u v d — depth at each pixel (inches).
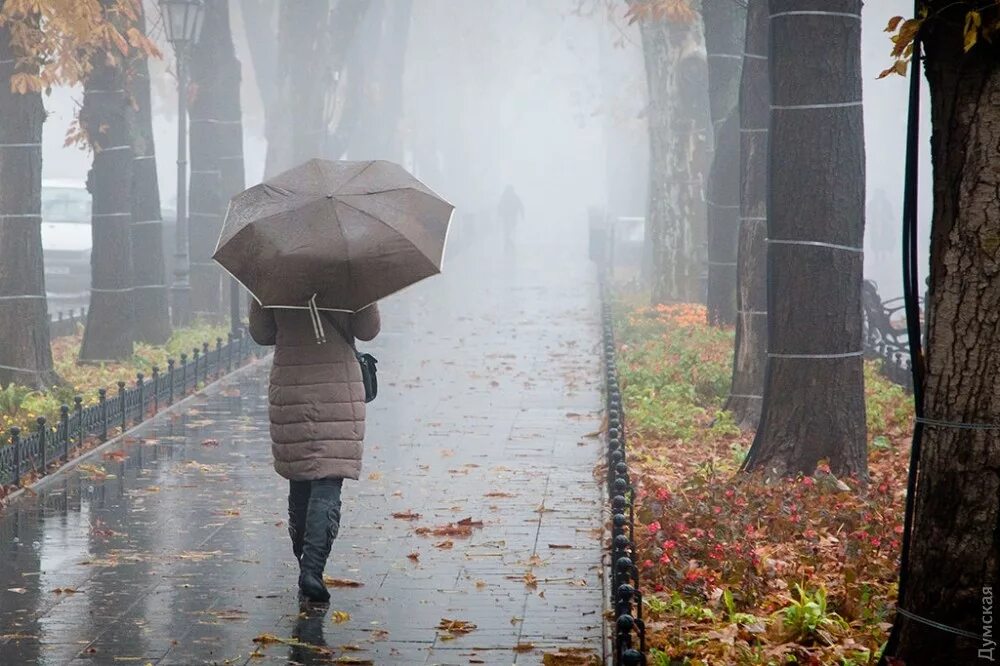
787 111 1261.1
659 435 1560.0
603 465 1353.3
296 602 884.0
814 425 1262.3
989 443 621.3
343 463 876.6
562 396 1904.5
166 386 1775.3
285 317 881.5
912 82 657.0
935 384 636.7
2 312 1759.4
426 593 904.9
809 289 1262.3
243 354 2282.2
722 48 2390.5
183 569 967.6
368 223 855.7
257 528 1098.1
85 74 1998.0
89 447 1445.6
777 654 741.9
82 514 1143.0
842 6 1249.4
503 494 1234.0
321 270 840.9
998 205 620.7
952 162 631.8
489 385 2018.9
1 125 1752.0
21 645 789.2
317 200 861.8
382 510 1170.0
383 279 851.4
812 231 1261.1
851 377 1270.9
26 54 1737.2
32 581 930.1
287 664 757.9
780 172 1268.5
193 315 2746.1
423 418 1711.4
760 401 1638.8
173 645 791.7
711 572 885.2
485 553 1015.6
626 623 622.2
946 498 631.8
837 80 1254.9
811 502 1130.7
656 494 1120.2
